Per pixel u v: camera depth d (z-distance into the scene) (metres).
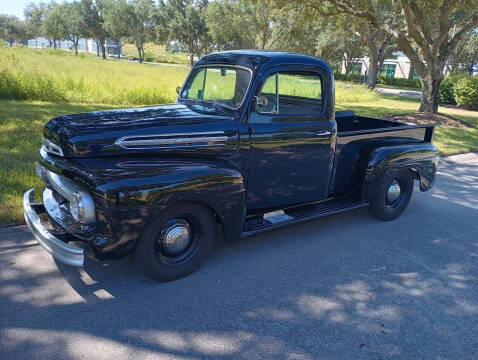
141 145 3.33
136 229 3.19
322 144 4.48
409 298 3.66
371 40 28.42
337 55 50.09
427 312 3.46
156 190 3.19
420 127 5.66
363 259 4.35
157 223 3.33
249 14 38.34
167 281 3.62
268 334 3.04
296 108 4.21
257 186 4.16
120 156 3.27
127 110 3.95
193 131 3.57
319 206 4.83
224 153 3.78
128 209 3.11
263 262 4.12
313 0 15.59
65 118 3.62
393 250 4.61
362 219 5.51
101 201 3.04
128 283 3.57
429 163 5.55
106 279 3.61
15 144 7.08
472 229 5.38
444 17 14.18
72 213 3.24
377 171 5.01
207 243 3.78
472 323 3.35
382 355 2.90
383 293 3.71
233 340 2.95
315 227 5.13
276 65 3.94
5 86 12.37
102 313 3.14
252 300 3.46
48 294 3.33
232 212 3.69
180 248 3.61
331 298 3.57
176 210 3.40
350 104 19.38
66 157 3.22
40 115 9.76
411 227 5.32
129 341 2.86
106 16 69.31
